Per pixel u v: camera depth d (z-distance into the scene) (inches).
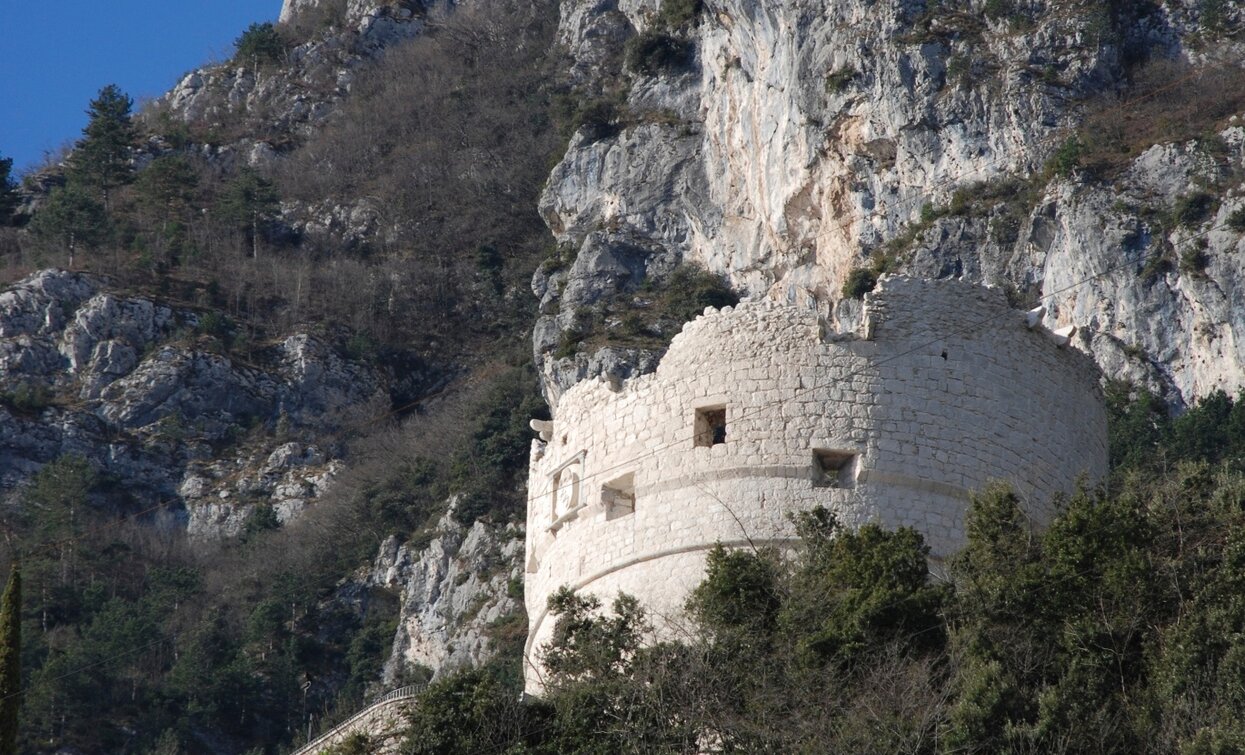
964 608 4968.0
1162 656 4808.1
